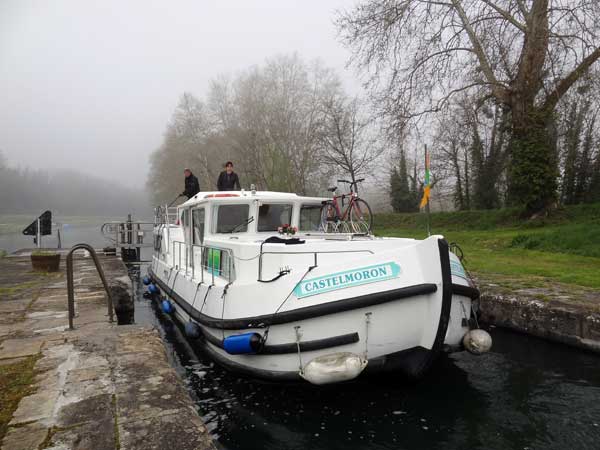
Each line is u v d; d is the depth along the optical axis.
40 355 4.98
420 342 5.18
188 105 49.16
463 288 5.43
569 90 17.89
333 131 28.73
